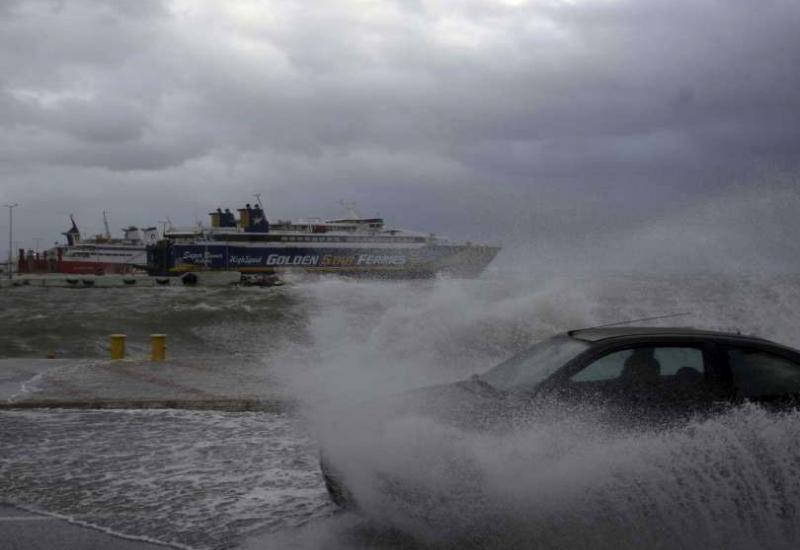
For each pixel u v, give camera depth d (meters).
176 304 54.06
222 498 6.24
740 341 5.95
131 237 148.38
